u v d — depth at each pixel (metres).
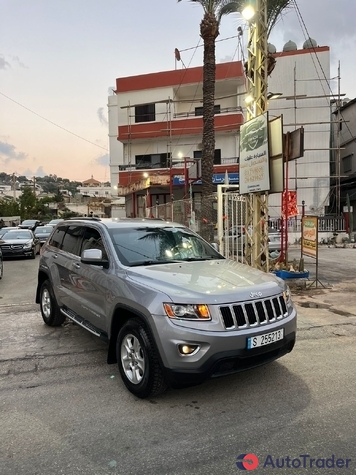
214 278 3.86
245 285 3.72
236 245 9.84
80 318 4.95
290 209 16.62
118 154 34.56
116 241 4.59
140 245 4.66
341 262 14.16
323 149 24.34
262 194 9.05
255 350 3.44
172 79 28.61
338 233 22.34
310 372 4.25
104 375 4.25
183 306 3.35
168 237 5.02
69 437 3.05
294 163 25.84
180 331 3.28
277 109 25.88
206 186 13.87
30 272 12.85
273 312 3.67
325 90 25.36
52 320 5.98
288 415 3.32
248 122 9.01
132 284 3.79
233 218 9.72
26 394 3.81
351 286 9.41
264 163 8.31
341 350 4.98
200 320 3.31
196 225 12.52
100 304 4.33
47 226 23.12
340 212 26.61
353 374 4.20
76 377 4.20
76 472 2.62
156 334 3.38
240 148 9.45
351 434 3.03
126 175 28.84
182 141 29.25
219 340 3.27
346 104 28.55
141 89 29.45
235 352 3.33
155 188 27.58
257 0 8.82
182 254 4.81
